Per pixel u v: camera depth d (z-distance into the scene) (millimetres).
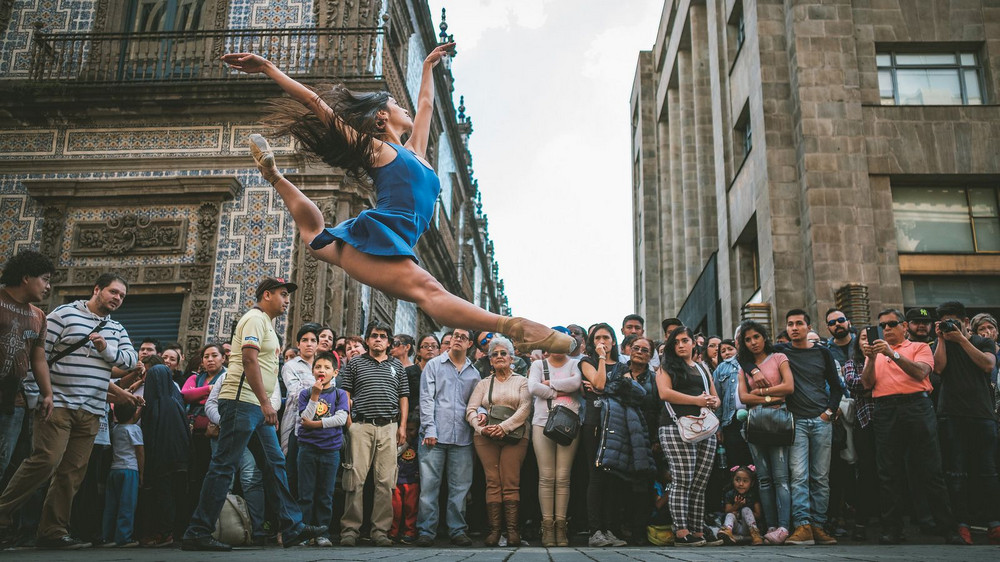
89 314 5629
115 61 14344
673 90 27922
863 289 13789
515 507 6988
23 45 14609
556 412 6797
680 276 26766
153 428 6590
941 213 15555
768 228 15641
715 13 21016
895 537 6555
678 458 6734
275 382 5660
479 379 7512
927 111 15609
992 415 6723
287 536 5566
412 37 19422
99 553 4195
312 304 12578
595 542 6699
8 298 5039
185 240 13180
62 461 5527
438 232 19844
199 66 14180
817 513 6750
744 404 7137
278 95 13414
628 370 7590
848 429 7355
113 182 13273
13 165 13586
